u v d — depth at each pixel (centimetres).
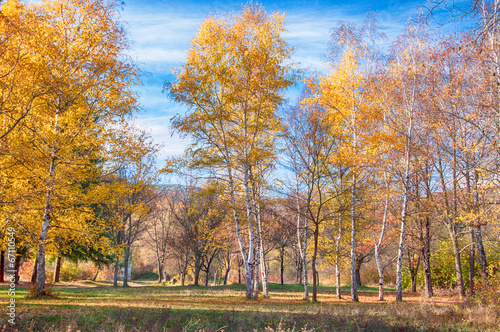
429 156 1658
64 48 1075
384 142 1561
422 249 2052
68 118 1132
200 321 753
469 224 1458
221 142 1512
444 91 1428
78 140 1151
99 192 1198
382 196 1585
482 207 1348
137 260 4956
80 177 1132
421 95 1504
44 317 718
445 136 1551
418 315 913
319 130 1504
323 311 985
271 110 1473
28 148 933
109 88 1146
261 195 1739
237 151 1524
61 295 1348
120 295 1530
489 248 2027
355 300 1703
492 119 1118
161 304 1075
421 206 1811
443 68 1422
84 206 1238
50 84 971
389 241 2361
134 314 784
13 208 1034
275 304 1307
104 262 2617
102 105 1160
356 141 1566
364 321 794
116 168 1221
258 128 1498
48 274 2962
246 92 1470
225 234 1983
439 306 1259
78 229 1235
